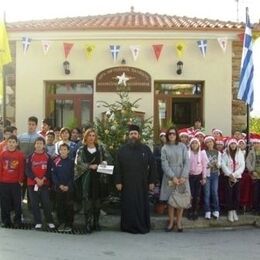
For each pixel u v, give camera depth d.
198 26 13.20
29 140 10.04
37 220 9.26
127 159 9.30
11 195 9.37
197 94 13.77
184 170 9.43
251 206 10.52
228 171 9.98
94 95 13.50
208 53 13.41
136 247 8.02
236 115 13.59
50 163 9.31
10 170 9.32
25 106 13.74
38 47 13.64
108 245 8.11
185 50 13.40
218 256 7.53
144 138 10.85
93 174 9.18
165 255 7.52
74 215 9.63
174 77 13.41
